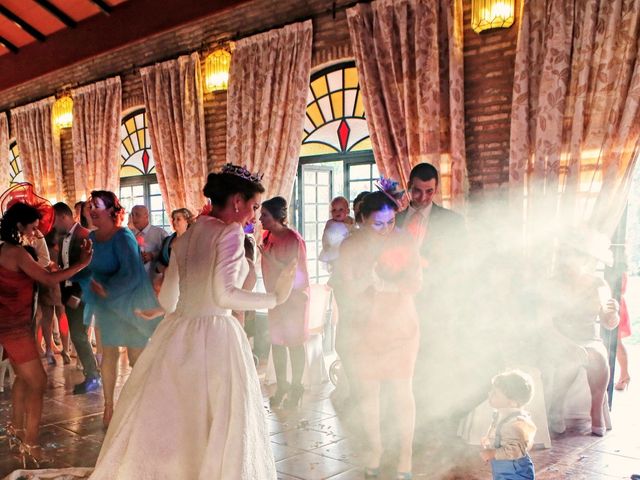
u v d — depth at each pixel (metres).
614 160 4.36
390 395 3.33
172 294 2.95
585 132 4.54
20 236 3.48
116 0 7.89
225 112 7.25
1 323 3.52
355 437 4.07
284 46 6.48
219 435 2.61
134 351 4.16
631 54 4.29
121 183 9.13
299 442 3.98
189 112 7.48
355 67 6.27
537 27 4.75
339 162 6.92
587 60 4.47
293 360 4.65
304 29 6.30
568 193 4.58
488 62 5.11
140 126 8.73
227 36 7.09
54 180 9.76
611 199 4.39
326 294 5.42
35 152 9.97
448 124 5.34
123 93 8.51
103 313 4.11
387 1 5.55
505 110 5.03
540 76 4.75
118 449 2.61
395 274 3.21
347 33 6.05
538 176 4.71
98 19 8.27
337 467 3.57
